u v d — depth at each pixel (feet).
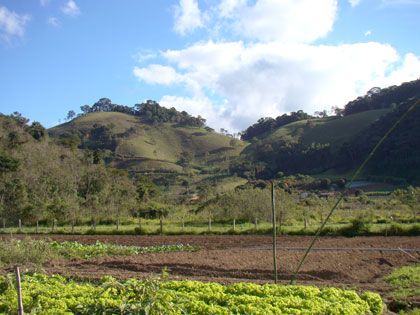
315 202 110.01
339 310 22.45
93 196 137.69
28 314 20.86
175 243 69.67
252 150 367.45
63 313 21.40
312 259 48.88
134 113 554.87
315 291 25.96
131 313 17.99
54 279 31.30
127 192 145.07
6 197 122.83
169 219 114.52
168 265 46.47
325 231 76.28
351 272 42.27
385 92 366.84
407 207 94.58
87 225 108.99
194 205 149.07
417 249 54.39
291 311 22.27
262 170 293.02
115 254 58.39
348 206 115.44
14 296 24.39
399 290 33.73
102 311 19.57
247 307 22.38
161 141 432.66
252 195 102.17
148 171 327.88
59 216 115.65
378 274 42.75
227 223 100.32
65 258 53.31
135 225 101.71
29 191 136.46
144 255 54.65
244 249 59.72
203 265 45.55
